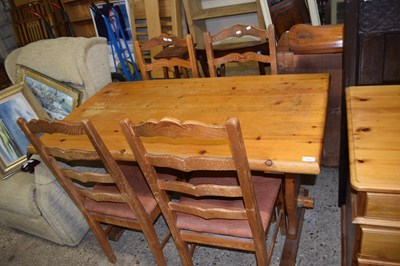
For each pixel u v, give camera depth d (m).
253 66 3.45
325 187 1.83
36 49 2.08
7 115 1.92
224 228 1.17
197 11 3.42
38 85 2.09
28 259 1.82
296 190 1.48
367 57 1.19
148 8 3.36
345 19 1.14
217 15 3.20
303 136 1.09
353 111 1.10
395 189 0.80
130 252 1.72
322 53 1.55
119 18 3.63
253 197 1.00
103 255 1.74
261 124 1.21
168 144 1.21
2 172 1.82
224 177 1.38
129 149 1.24
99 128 1.44
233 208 1.20
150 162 1.03
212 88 1.59
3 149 1.86
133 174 1.54
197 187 1.05
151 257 1.67
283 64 1.67
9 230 2.08
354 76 1.25
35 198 1.69
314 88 1.38
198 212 1.14
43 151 1.26
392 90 1.17
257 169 1.04
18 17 4.02
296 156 1.00
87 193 1.37
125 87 1.85
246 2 3.38
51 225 1.73
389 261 0.97
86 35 4.09
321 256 1.46
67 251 1.82
